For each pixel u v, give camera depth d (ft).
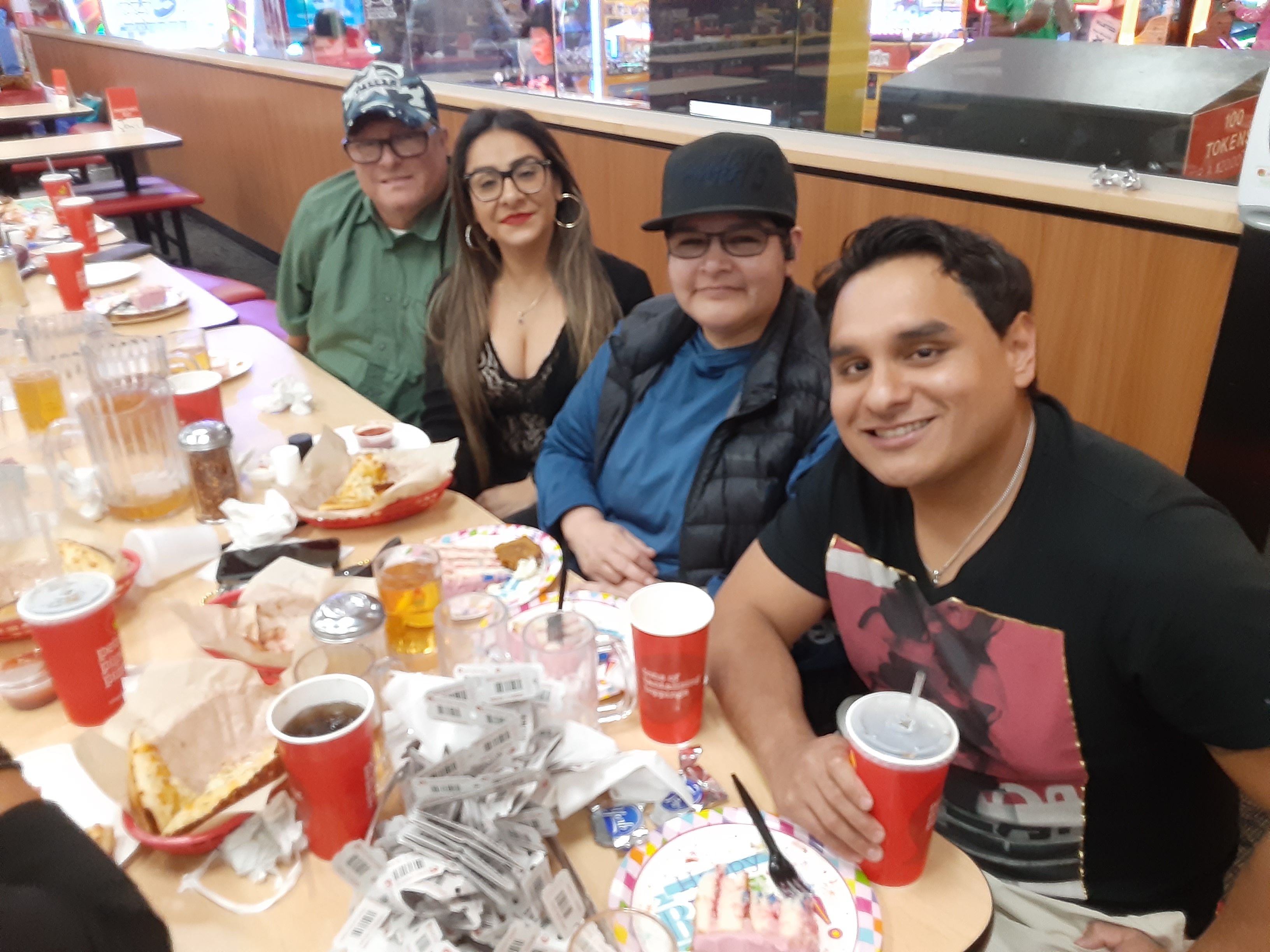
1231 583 2.86
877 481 3.64
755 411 4.81
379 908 2.35
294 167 17.46
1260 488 6.48
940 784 2.55
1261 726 2.89
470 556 4.46
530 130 6.44
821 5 8.57
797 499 3.95
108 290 8.66
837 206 8.61
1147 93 6.70
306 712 2.73
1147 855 3.52
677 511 5.20
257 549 4.38
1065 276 7.09
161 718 2.90
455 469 7.40
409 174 7.64
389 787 2.83
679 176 4.71
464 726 2.77
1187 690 2.99
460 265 7.04
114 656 3.30
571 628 3.23
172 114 21.90
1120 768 3.35
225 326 7.85
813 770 2.84
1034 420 3.31
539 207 6.53
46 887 1.77
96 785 2.82
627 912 2.32
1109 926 3.43
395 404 8.37
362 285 8.18
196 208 22.86
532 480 7.10
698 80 10.17
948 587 3.38
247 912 2.57
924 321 2.91
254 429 5.83
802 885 2.64
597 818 2.91
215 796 2.73
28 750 3.15
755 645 3.64
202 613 3.46
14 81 17.62
